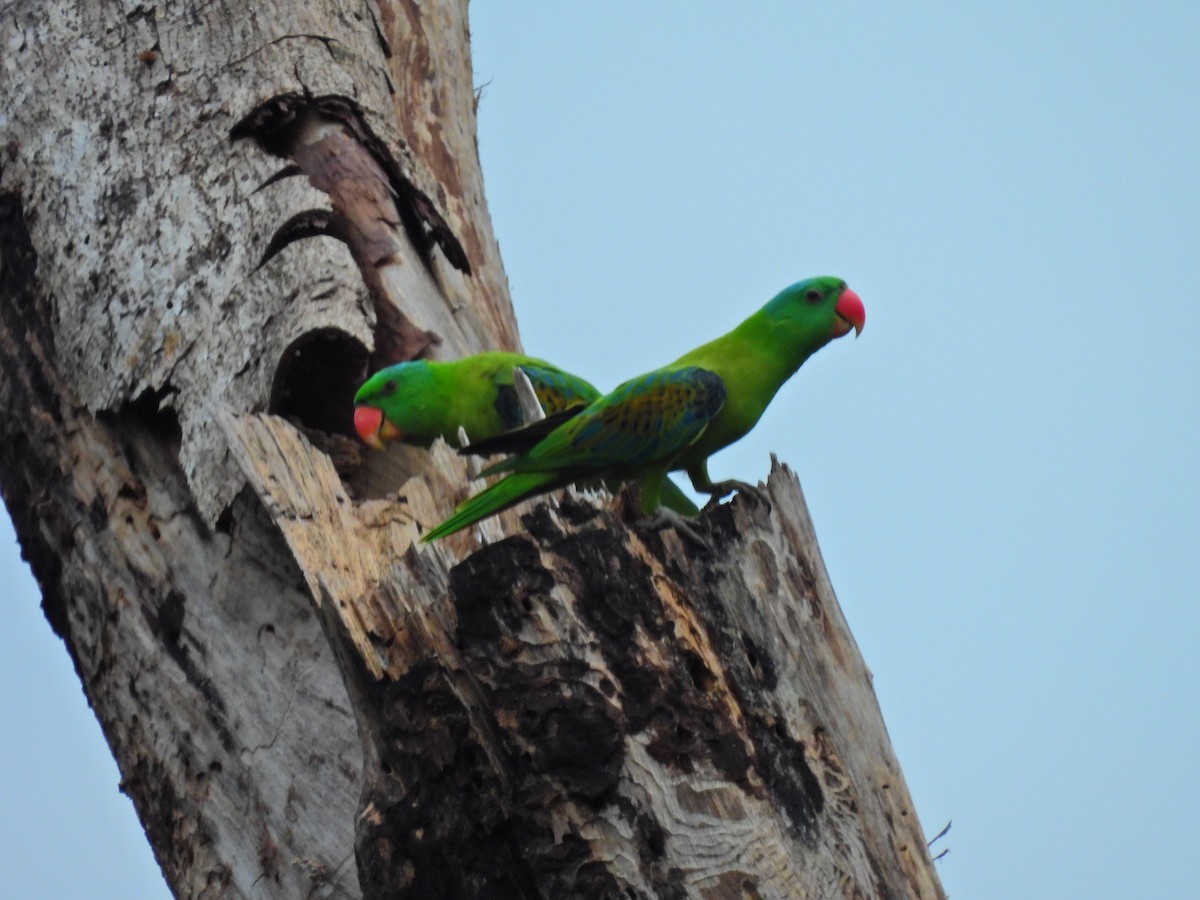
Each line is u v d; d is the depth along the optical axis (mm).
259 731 10141
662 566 8531
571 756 7863
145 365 11484
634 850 7863
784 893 8031
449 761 7906
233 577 10586
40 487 11789
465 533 10797
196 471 10781
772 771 8375
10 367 12227
